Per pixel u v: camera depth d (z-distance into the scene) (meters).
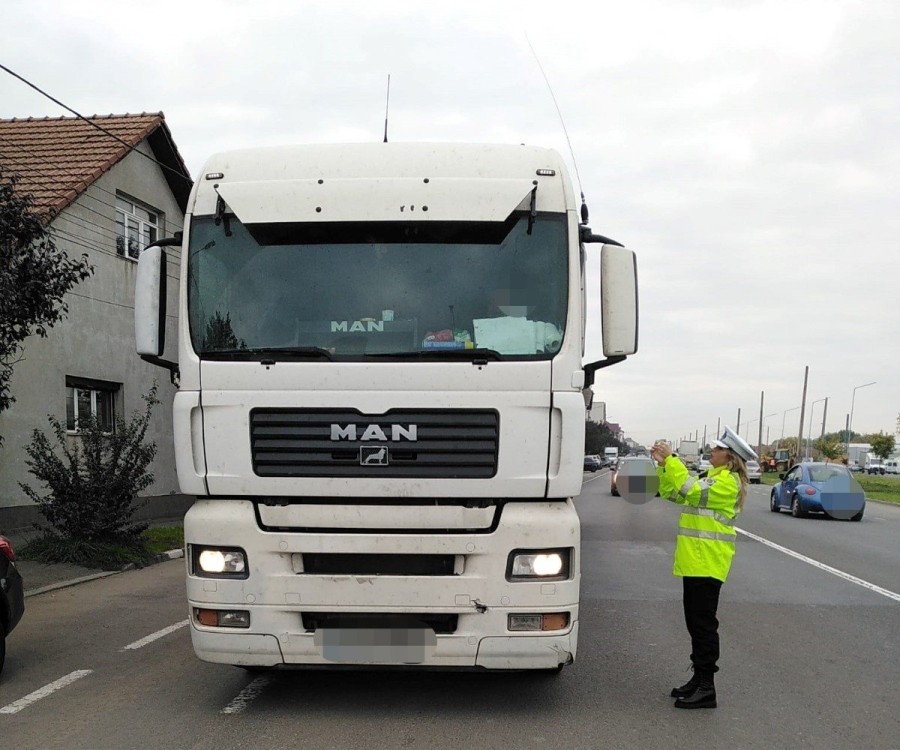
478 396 4.79
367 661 4.72
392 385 4.80
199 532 4.87
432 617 4.80
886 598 9.50
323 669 4.90
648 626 7.88
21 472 14.98
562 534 4.80
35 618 8.38
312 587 4.76
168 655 6.78
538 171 5.21
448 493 4.77
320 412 4.82
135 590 10.11
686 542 5.50
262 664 4.81
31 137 18.98
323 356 4.89
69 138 18.67
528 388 4.82
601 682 5.98
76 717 5.17
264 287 5.09
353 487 4.77
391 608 4.73
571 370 4.88
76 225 16.66
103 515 11.92
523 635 4.73
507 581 4.75
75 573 11.05
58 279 9.32
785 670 6.37
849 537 16.75
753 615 8.48
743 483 5.54
